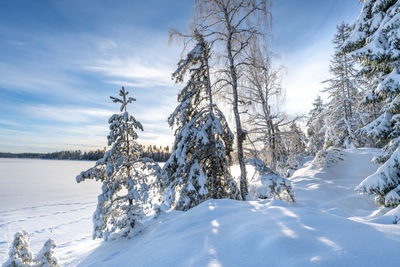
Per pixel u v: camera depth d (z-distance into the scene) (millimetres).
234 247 2812
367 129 7039
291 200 8281
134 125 8242
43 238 14289
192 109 9273
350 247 2318
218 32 8375
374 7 6305
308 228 2896
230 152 8992
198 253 2857
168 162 8508
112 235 7570
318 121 23594
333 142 20391
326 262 2100
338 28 20453
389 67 5809
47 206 26031
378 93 5910
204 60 8984
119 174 7961
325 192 9344
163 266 2801
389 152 6422
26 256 5863
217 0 8016
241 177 8422
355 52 6023
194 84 9141
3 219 19953
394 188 5871
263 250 2549
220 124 8023
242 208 4793
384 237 2488
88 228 16797
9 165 125875
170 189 8906
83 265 5508
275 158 12391
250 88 11422
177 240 3541
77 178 7488
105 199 7430
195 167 8406
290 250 2398
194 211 5137
